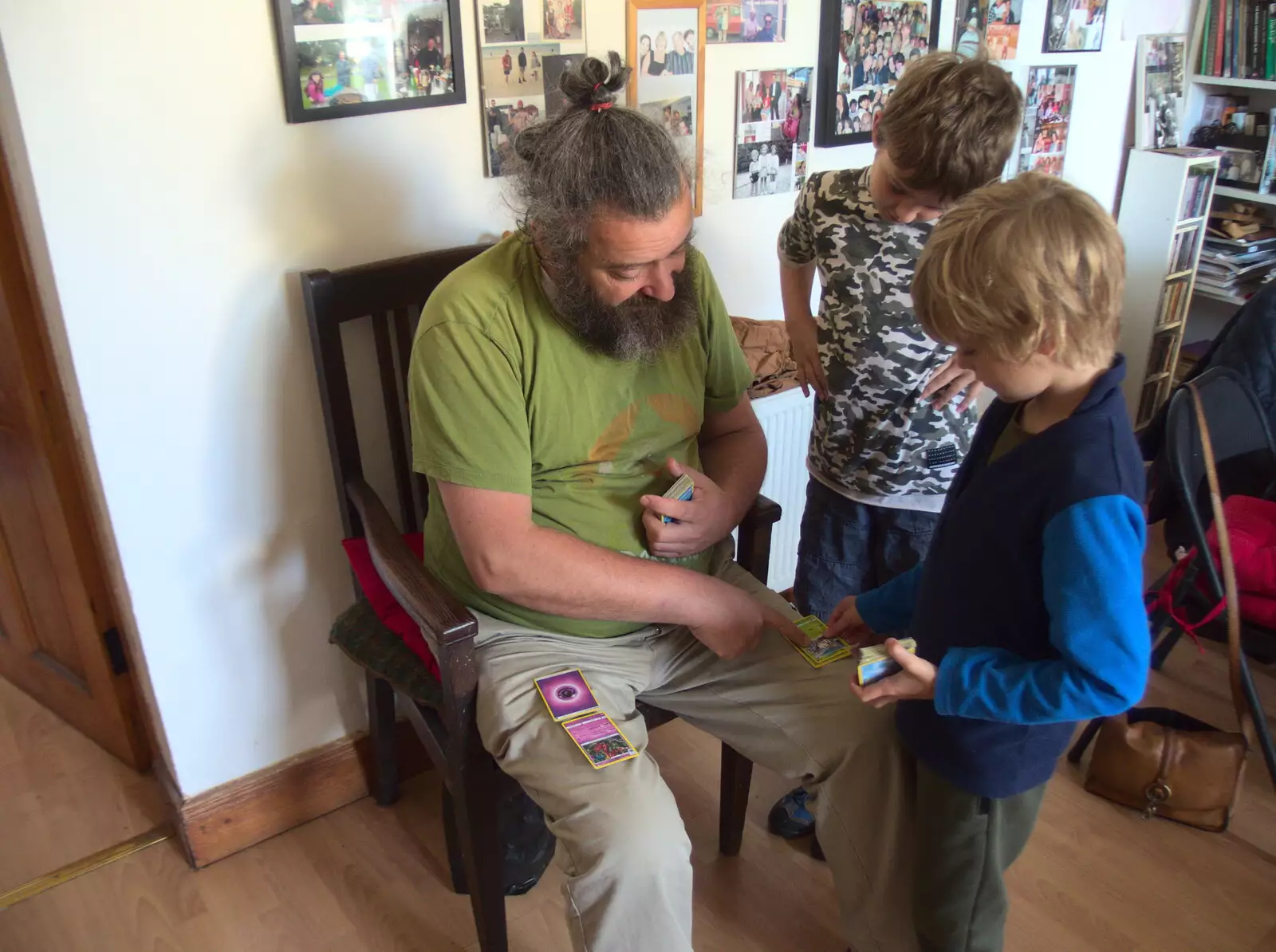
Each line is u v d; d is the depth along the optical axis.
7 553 1.77
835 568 1.70
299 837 1.72
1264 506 1.84
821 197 1.53
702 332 1.42
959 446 1.56
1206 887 1.61
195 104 1.26
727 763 1.57
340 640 1.47
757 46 1.79
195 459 1.44
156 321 1.33
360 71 1.37
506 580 1.22
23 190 1.23
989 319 0.91
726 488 1.44
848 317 1.52
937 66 1.31
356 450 1.49
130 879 1.62
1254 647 1.73
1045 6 2.20
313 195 1.40
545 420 1.26
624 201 1.09
